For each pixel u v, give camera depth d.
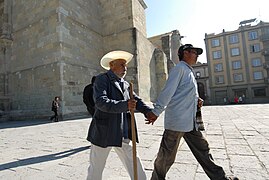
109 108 2.04
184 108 2.25
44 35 15.55
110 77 2.33
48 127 9.73
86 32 18.11
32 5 16.61
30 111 15.38
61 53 14.61
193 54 2.44
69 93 14.86
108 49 20.45
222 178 2.32
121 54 2.44
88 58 17.91
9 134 8.07
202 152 2.37
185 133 2.40
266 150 4.15
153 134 6.60
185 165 3.53
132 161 2.35
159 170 2.33
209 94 52.81
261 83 47.41
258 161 3.52
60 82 14.32
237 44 50.59
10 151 5.14
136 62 19.25
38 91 15.47
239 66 50.00
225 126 7.41
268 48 47.12
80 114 15.48
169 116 2.30
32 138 6.93
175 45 33.22
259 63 48.03
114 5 20.67
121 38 20.05
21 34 17.16
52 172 3.53
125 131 2.33
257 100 47.53
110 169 3.53
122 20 20.22
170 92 2.20
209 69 53.09
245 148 4.37
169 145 2.27
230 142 4.95
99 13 20.89
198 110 2.44
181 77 2.30
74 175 3.35
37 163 4.05
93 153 2.29
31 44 16.34
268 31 47.66
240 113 12.67
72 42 16.00
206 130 6.72
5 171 3.64
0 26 18.80
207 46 53.97
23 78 16.53
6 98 17.00
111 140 2.17
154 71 25.66
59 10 14.96
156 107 2.20
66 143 5.88
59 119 13.76
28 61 16.39
